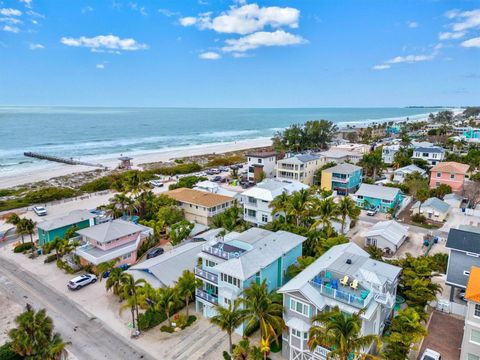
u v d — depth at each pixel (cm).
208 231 5369
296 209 5100
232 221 5431
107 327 3372
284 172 8412
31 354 2427
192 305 3794
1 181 10125
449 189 7525
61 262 4591
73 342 3136
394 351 2680
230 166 12575
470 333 2670
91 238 4691
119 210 6412
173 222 6031
